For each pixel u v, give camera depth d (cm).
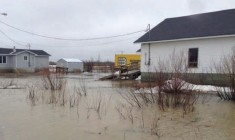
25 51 5053
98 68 5638
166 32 2377
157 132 761
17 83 2325
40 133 755
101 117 949
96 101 1299
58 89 1806
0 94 1580
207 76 1989
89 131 775
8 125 841
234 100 1281
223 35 1878
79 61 5350
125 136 727
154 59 2381
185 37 2108
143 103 1211
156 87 1388
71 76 3744
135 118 928
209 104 1197
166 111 1042
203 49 2038
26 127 817
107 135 736
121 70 3011
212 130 780
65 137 720
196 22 2303
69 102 1266
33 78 3159
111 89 1872
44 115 986
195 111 1044
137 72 2922
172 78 1240
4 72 4800
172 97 1164
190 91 1245
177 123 861
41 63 5350
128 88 1928
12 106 1172
